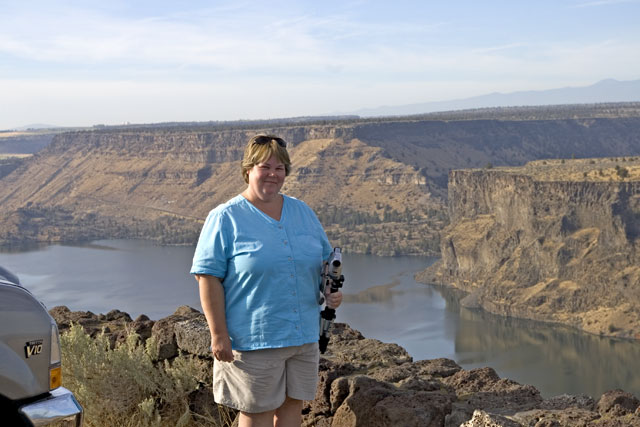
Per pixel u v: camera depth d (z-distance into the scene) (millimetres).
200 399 6625
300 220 4863
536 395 5645
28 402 4020
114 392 6445
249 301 4633
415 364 6629
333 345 7426
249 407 4707
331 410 5871
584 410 5047
